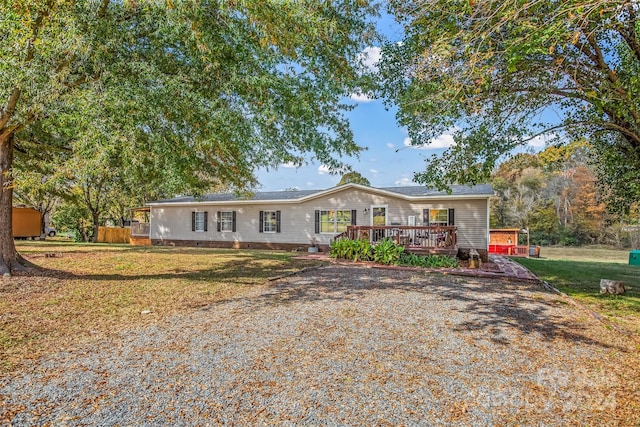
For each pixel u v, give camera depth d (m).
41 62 5.58
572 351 4.05
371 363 3.65
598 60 5.51
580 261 16.48
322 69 6.89
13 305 5.80
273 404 2.81
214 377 3.29
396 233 13.59
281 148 7.35
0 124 6.84
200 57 5.95
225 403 2.82
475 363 3.69
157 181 8.43
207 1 5.67
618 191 7.91
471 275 9.52
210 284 7.90
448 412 2.74
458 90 4.76
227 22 5.89
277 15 5.42
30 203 23.14
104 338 4.34
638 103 4.84
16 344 4.09
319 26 5.85
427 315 5.49
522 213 33.16
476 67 4.75
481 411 2.76
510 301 6.50
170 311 5.62
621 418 2.69
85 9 5.70
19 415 2.61
